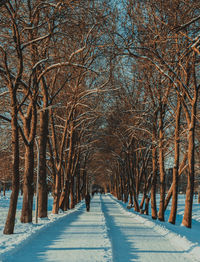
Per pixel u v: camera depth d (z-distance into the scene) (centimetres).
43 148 2359
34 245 1191
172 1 1836
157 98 2595
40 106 2348
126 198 5809
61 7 1623
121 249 1186
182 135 2433
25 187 1911
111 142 4506
